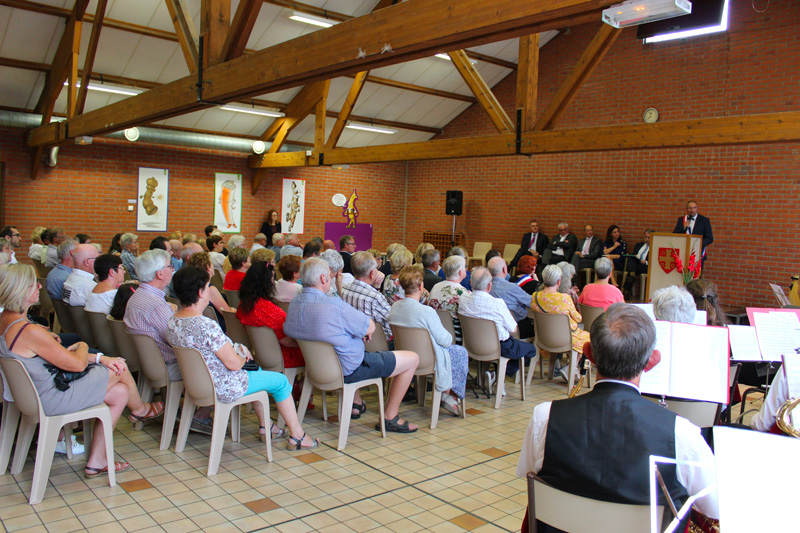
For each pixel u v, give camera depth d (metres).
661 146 6.39
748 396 5.16
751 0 9.20
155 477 3.21
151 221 11.36
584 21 2.86
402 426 4.12
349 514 2.89
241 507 2.91
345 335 3.64
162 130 10.64
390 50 3.51
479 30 3.07
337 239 13.92
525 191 12.41
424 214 14.61
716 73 9.59
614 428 1.60
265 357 4.04
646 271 10.03
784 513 1.06
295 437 3.71
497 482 3.34
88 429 3.40
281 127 11.77
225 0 5.04
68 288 4.68
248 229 12.67
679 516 1.34
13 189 9.88
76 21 8.12
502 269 5.57
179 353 3.27
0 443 3.15
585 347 1.80
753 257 9.29
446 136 13.82
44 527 2.63
